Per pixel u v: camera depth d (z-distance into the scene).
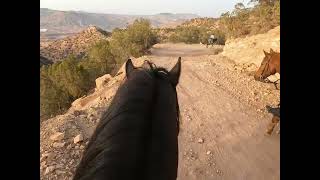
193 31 48.72
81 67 18.36
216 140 8.41
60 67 18.09
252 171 6.96
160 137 1.80
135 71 2.29
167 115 2.01
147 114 1.85
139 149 1.60
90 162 1.56
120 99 1.92
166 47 31.72
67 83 17.91
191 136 8.59
